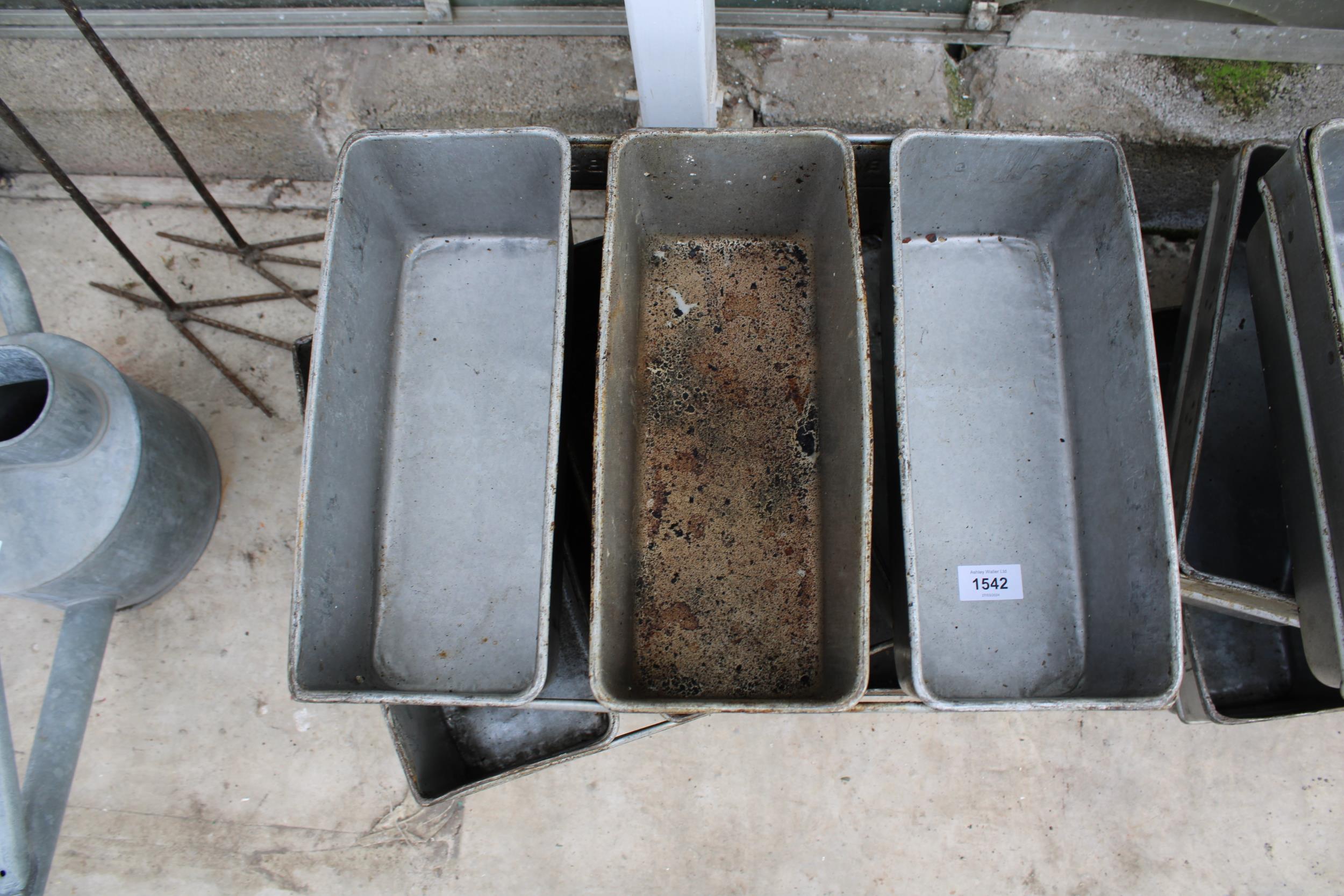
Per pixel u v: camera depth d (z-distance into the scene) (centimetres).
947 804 151
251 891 150
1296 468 118
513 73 157
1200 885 147
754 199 131
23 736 155
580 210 171
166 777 153
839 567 120
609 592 111
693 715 122
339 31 157
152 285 157
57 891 150
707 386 137
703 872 150
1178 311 149
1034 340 141
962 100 155
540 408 139
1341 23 141
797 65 155
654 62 125
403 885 151
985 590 133
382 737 155
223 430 165
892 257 117
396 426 140
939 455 137
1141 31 148
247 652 157
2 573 119
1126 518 121
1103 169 122
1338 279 106
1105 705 102
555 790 153
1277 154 124
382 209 134
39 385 131
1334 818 148
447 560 135
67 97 158
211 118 159
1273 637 145
